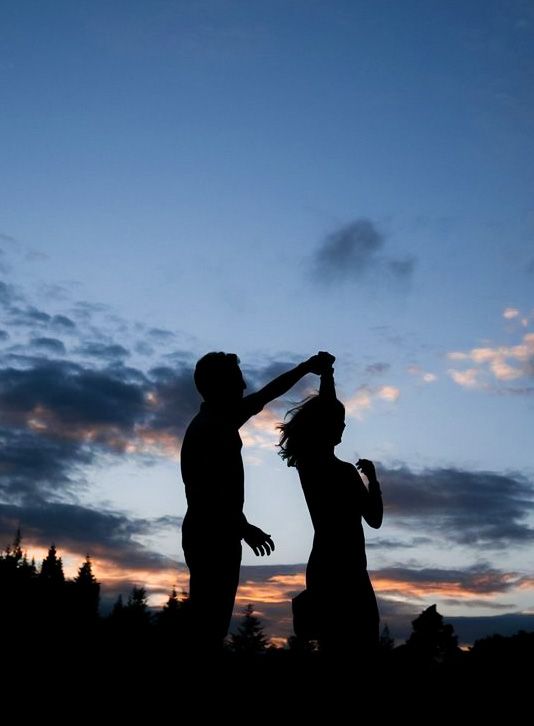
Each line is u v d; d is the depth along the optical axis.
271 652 6.12
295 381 5.95
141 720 5.23
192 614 5.10
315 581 5.69
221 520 5.18
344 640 5.48
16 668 6.52
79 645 7.05
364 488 5.95
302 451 6.04
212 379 5.53
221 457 5.30
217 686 5.00
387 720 5.38
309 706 5.35
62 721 5.56
